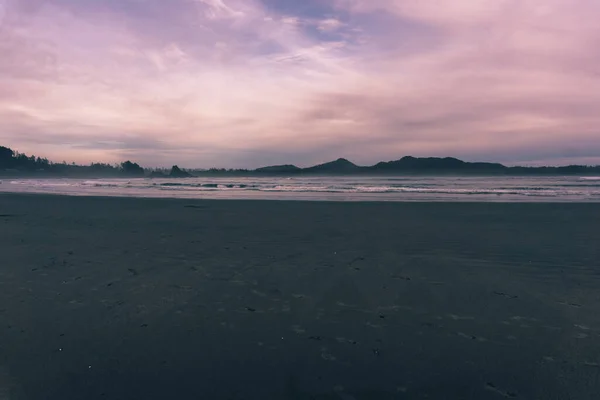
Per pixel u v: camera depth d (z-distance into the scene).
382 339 3.70
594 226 10.92
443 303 4.66
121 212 15.11
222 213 14.73
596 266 6.39
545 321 4.10
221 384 2.94
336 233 9.92
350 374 3.08
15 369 3.15
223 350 3.48
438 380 2.99
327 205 17.83
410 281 5.57
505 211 14.92
